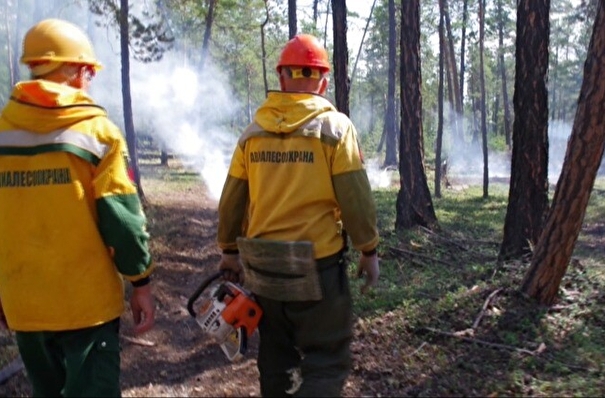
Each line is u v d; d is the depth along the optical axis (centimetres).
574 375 450
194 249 983
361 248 298
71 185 259
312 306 296
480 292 617
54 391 281
